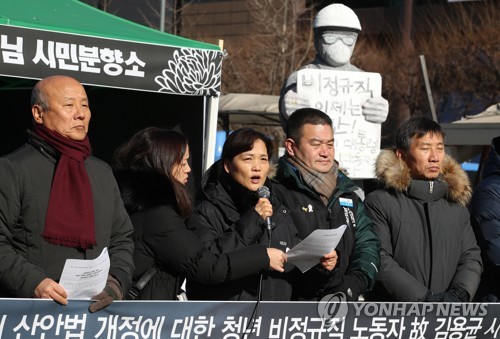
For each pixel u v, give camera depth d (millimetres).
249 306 4078
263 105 15109
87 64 5512
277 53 23781
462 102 26078
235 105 15172
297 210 4539
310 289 4441
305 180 4609
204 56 5922
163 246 4105
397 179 4965
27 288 3688
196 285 4332
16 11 5703
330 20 8516
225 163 4457
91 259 3955
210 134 7012
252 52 24844
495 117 12641
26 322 3682
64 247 3898
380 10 30531
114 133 7574
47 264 3869
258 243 4312
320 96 8289
